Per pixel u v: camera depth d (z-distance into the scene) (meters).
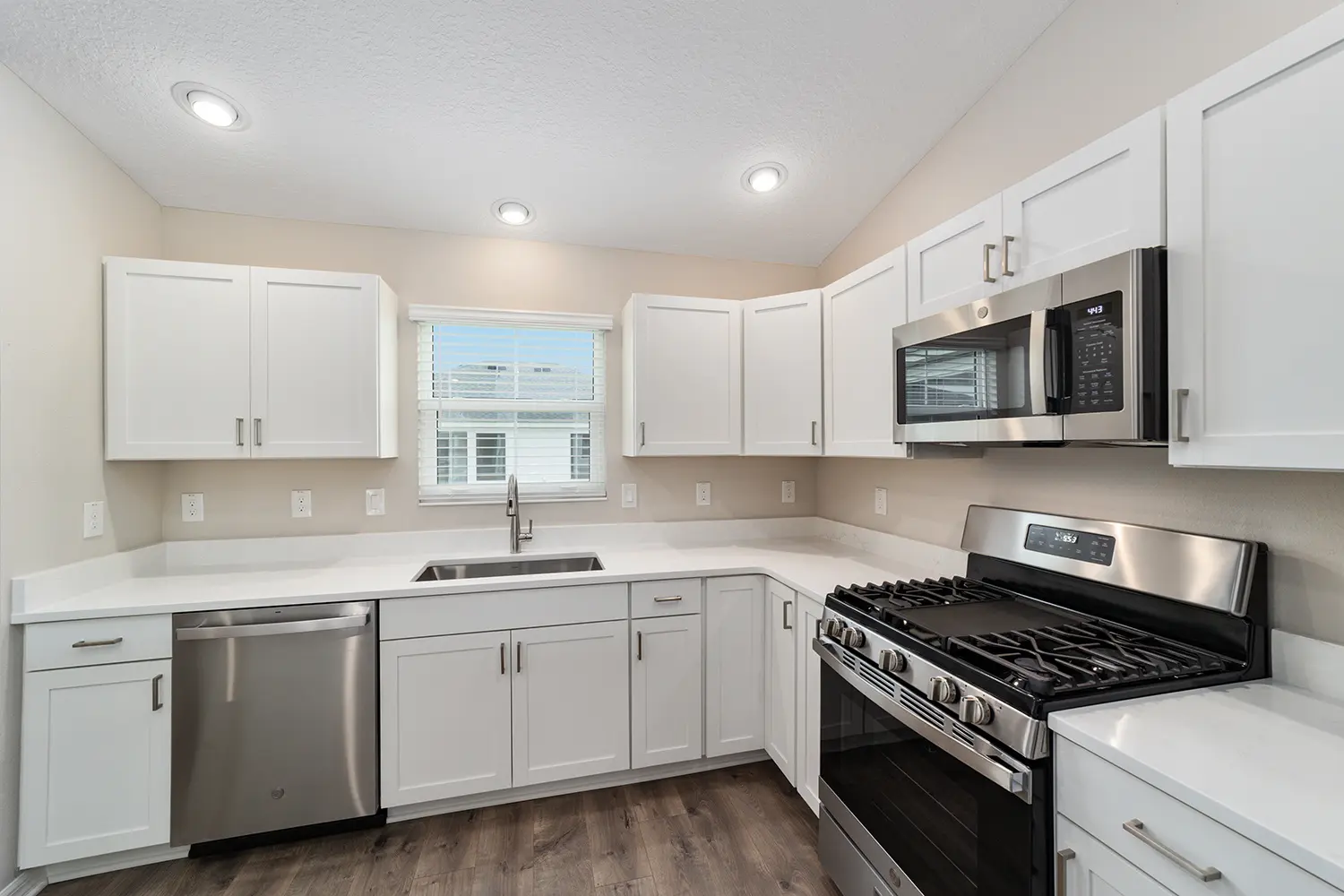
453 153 2.18
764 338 2.62
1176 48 1.43
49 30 1.60
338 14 1.63
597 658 2.20
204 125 1.97
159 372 2.07
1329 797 0.81
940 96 2.02
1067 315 1.28
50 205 1.80
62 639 1.73
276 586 2.04
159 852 1.87
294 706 1.93
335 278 2.25
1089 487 1.65
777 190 2.49
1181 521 1.42
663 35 1.75
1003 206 1.53
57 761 1.73
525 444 2.80
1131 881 0.92
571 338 2.85
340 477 2.53
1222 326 1.04
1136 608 1.43
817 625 1.87
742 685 2.36
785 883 1.78
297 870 1.83
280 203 2.40
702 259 2.99
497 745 2.10
